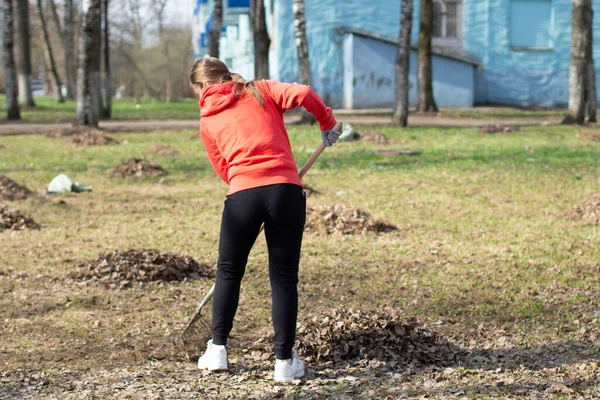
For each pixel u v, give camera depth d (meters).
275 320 4.11
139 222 9.63
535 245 8.20
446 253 7.87
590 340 5.04
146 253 6.98
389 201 11.20
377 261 7.52
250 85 4.15
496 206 10.80
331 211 9.34
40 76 77.31
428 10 27.23
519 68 32.75
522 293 6.31
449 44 32.34
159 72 48.03
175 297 6.16
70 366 4.47
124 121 26.30
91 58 21.05
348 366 4.38
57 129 20.72
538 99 32.97
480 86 32.78
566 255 7.71
